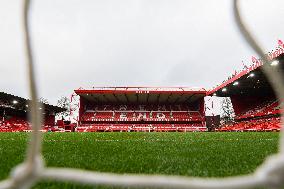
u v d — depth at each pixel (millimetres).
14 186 582
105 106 44750
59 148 5762
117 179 564
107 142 8195
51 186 1976
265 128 30266
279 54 24359
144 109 44438
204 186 540
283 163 533
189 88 41250
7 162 3346
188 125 41750
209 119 47250
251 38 580
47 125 44625
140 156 4273
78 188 1938
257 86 35344
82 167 3039
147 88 40719
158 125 41719
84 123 41750
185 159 3814
